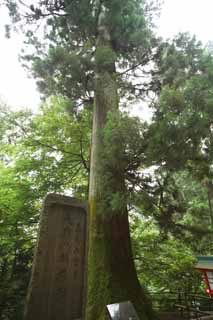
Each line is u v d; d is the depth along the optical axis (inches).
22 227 237.1
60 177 271.4
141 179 154.1
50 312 85.4
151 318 157.2
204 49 229.3
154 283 288.5
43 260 90.3
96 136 197.2
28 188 244.1
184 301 259.3
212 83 147.0
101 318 146.1
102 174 157.4
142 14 272.5
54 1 256.1
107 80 230.2
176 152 136.3
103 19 255.4
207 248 277.7
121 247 179.8
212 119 137.0
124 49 262.4
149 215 204.7
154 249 281.7
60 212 101.7
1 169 249.0
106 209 163.8
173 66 221.5
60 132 278.8
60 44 269.7
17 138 272.5
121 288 160.9
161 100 143.4
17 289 190.9
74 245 100.4
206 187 266.7
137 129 142.2
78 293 94.7
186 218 248.2
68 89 244.1
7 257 217.6
